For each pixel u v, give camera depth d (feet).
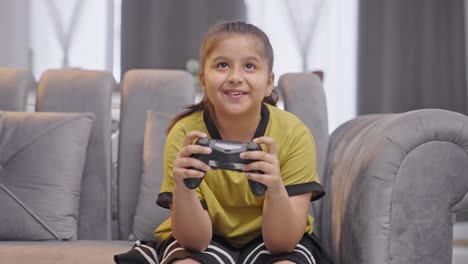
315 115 5.45
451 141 3.80
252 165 3.46
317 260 4.07
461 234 13.07
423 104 14.08
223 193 4.01
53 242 4.90
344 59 14.02
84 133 5.33
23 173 5.08
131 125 5.53
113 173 5.66
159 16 13.20
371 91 14.02
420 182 3.78
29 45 12.91
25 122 5.26
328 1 13.97
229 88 3.78
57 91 5.63
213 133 4.06
